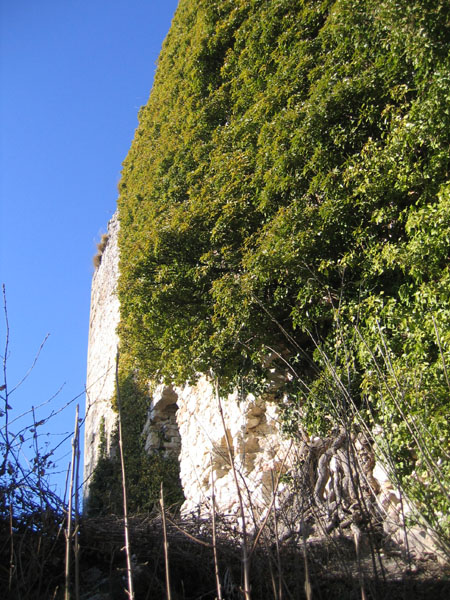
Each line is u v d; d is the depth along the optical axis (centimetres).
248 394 851
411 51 597
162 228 890
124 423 1595
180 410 1285
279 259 685
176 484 1349
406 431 493
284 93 824
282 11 927
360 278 656
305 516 518
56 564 411
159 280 874
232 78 1080
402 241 628
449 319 524
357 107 702
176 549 424
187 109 1220
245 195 820
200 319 843
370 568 401
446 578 359
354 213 664
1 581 392
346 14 707
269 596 366
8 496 409
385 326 576
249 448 874
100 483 1489
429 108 571
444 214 543
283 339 757
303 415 689
